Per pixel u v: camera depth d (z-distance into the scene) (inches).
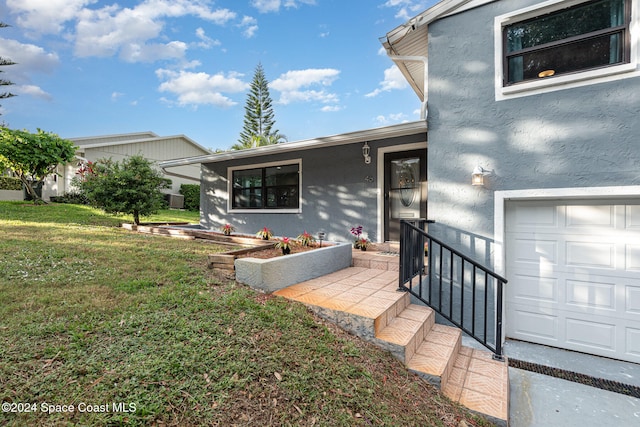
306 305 130.1
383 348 112.8
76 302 111.8
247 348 92.5
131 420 62.5
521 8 159.5
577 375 136.9
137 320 100.0
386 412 83.4
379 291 150.0
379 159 243.4
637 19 136.6
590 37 147.1
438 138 181.0
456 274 175.3
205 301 119.9
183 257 189.3
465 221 173.0
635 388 127.3
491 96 167.3
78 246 202.1
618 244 150.5
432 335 136.6
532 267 167.9
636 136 136.6
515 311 171.5
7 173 614.9
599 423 106.1
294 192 294.5
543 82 153.3
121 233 283.0
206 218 363.9
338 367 94.1
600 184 142.9
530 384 129.7
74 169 612.4
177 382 74.5
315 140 233.5
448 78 179.2
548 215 164.7
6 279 131.5
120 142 626.5
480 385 112.1
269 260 147.0
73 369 74.5
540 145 155.3
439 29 183.0
